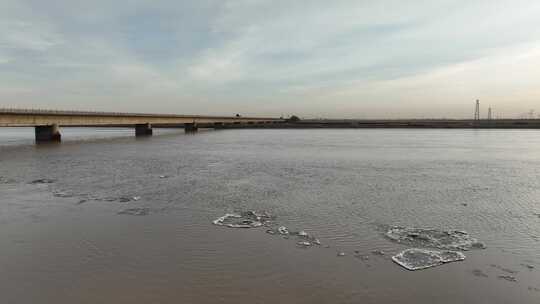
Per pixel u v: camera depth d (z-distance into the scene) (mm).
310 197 20422
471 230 14484
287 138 89938
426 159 40031
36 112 64438
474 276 10148
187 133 122500
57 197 20281
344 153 47406
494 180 26188
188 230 14234
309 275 10156
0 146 58844
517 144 64188
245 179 26578
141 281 9781
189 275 10141
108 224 15008
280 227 14695
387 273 10320
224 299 8812
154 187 23312
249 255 11617
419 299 8844
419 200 19703
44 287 9469
